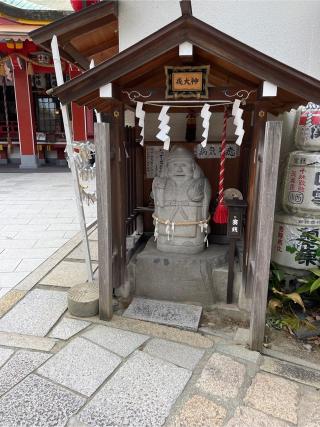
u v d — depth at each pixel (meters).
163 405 2.20
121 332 2.98
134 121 4.30
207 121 2.75
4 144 17.55
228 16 3.58
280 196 3.94
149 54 2.44
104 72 2.52
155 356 2.67
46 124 18.28
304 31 3.53
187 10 2.25
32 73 13.91
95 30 3.89
